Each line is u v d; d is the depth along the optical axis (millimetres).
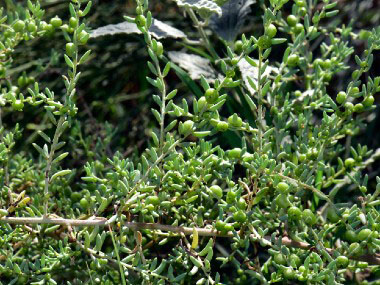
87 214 571
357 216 546
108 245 645
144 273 535
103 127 738
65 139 722
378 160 736
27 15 583
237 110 691
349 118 606
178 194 555
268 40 527
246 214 537
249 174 577
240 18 667
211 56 720
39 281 546
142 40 708
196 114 533
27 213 574
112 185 555
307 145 577
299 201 571
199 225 555
